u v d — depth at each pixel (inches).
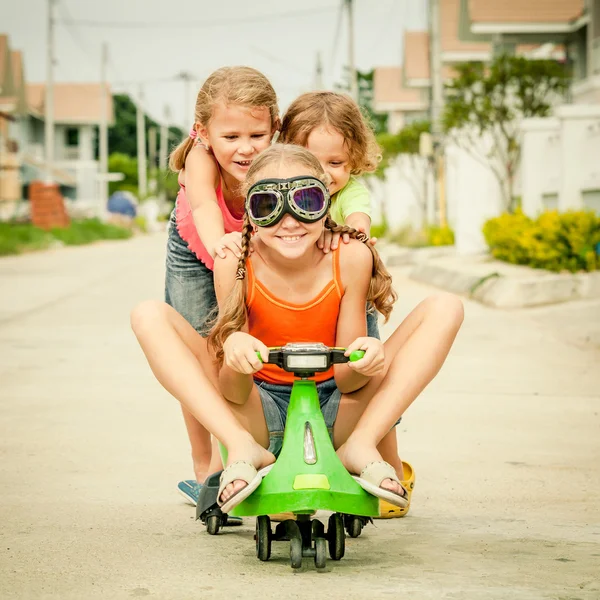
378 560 121.3
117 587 110.0
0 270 716.0
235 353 112.0
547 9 868.0
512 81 667.4
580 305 405.4
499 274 454.6
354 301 123.0
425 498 158.1
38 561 121.0
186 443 200.1
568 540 132.0
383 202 1240.2
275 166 116.8
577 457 187.5
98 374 282.8
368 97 2283.5
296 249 115.6
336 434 125.6
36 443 199.2
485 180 669.9
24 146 1955.0
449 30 1132.5
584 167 530.6
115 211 1862.7
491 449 194.2
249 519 145.4
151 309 125.3
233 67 142.4
